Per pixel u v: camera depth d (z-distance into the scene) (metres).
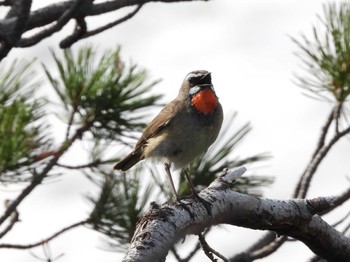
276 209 8.81
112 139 11.30
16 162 10.32
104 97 11.05
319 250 9.21
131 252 7.50
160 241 7.63
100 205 11.08
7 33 9.01
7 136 10.30
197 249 10.77
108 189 11.16
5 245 10.64
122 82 11.19
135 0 11.02
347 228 10.16
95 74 11.16
